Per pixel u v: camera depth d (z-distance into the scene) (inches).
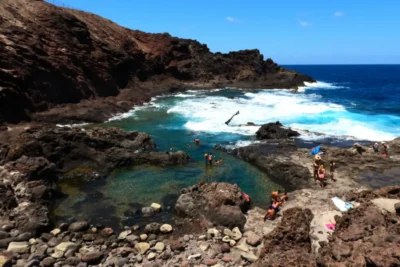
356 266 347.3
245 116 1529.3
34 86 1365.7
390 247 350.6
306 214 542.0
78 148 900.0
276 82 3154.5
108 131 1027.9
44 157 810.2
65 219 628.7
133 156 927.7
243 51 3491.6
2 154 795.4
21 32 1469.0
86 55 1819.6
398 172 802.8
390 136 1146.7
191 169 895.7
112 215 645.3
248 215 628.1
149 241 546.9
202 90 2659.9
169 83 2620.6
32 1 1838.1
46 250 508.4
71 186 779.4
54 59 1540.4
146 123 1411.2
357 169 829.2
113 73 2080.5
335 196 668.1
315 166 770.8
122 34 2576.3
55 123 1314.0
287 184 799.7
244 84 3034.0
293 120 1430.9
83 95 1648.6
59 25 1758.1
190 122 1412.4
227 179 829.2
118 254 505.0
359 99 2153.1
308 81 3560.5
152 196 728.3
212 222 597.3
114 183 799.7
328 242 450.9
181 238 551.2
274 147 1027.3
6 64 1267.2
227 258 485.4
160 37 3065.9
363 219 447.8
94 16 2586.1
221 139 1173.1
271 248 438.0
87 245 535.8
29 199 642.8
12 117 1190.3
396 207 462.0
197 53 3243.1
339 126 1305.4
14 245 502.0
